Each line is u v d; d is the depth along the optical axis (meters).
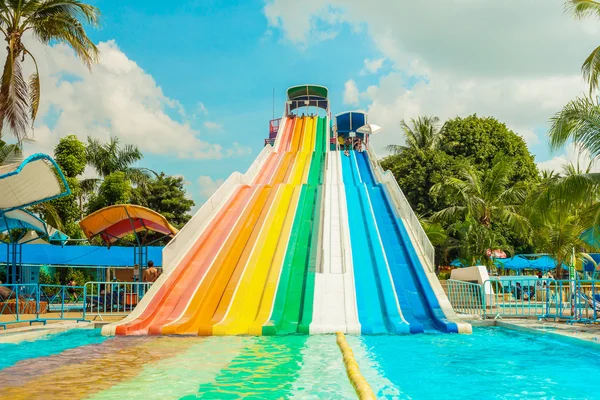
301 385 7.23
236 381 7.47
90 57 21.88
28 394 6.78
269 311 13.30
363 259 16.06
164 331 12.37
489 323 14.03
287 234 17.70
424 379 7.66
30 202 15.37
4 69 19.77
